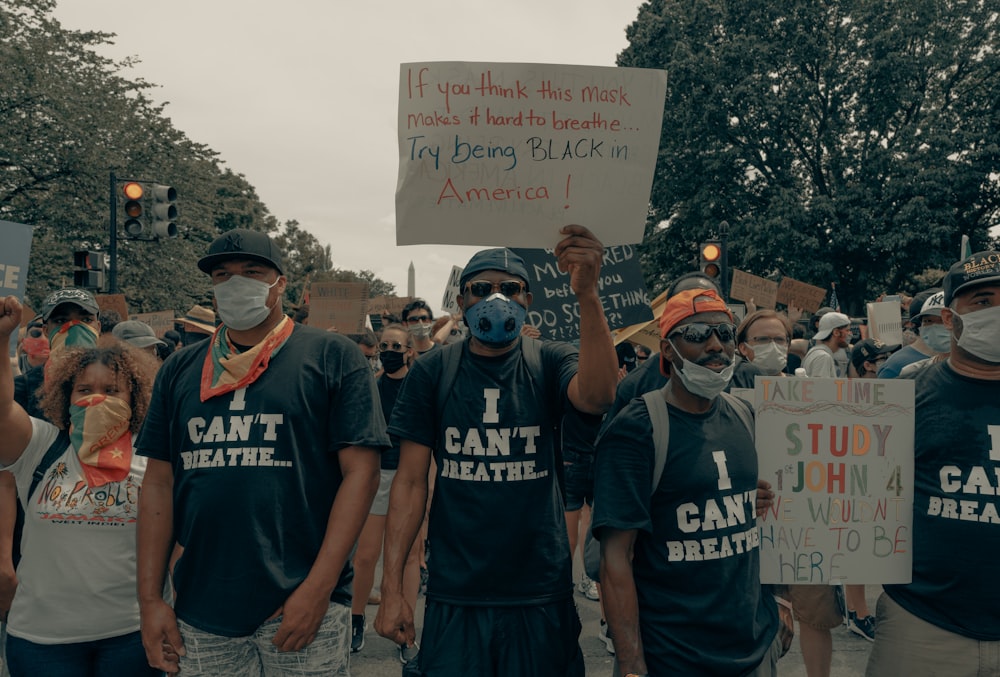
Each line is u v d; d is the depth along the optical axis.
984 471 2.48
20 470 2.85
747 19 29.59
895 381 2.67
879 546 2.65
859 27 28.92
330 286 8.45
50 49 26.62
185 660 2.49
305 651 2.50
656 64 31.17
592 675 4.44
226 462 2.49
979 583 2.46
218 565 2.46
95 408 2.82
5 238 3.34
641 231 2.56
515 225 2.55
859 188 27.50
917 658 2.58
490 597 2.60
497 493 2.63
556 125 2.53
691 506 2.37
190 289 30.48
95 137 26.89
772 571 2.64
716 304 2.37
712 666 2.30
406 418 2.79
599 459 2.44
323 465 2.60
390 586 2.65
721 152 28.98
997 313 2.44
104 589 2.76
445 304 9.67
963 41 29.02
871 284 30.39
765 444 2.65
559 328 5.85
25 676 2.74
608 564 2.35
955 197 26.72
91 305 3.70
